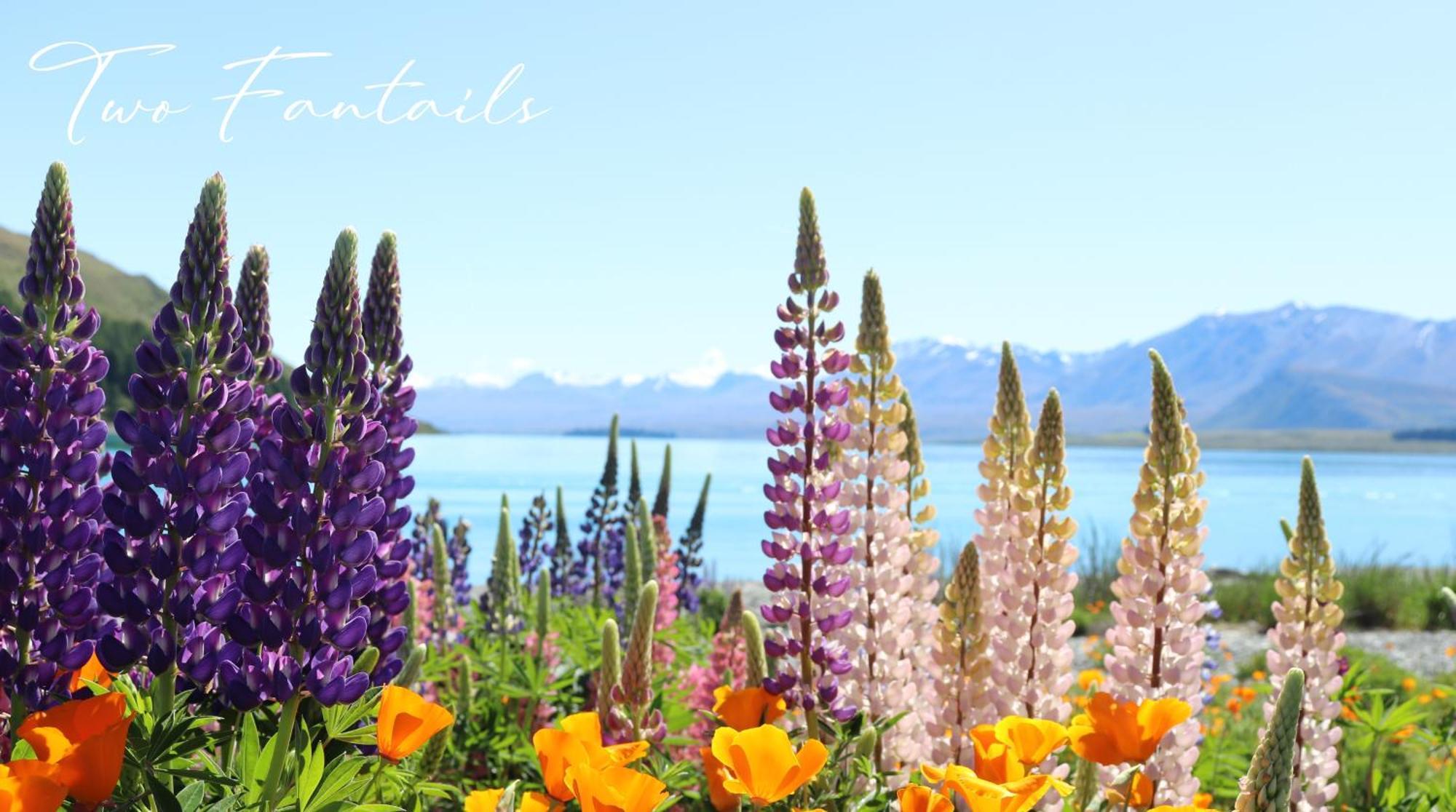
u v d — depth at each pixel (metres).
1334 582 3.80
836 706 3.95
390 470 3.23
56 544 2.68
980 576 4.09
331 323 2.66
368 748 2.84
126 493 2.61
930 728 3.86
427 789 2.97
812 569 4.04
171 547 2.60
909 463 4.33
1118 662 3.71
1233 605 19.98
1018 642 3.82
